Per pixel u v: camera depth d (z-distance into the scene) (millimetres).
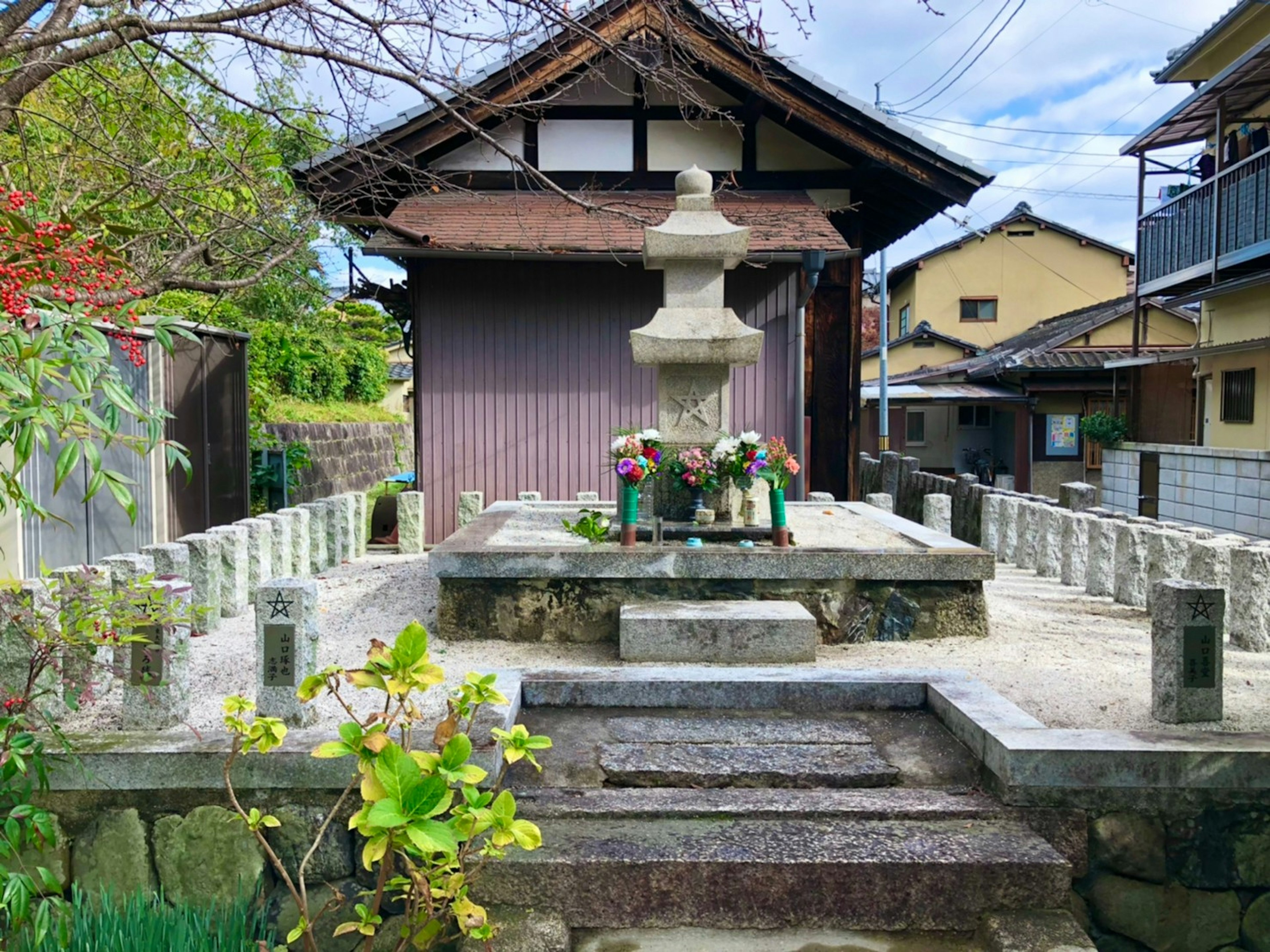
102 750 3514
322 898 3467
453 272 9789
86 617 3430
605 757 3895
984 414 23844
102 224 3170
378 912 2768
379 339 22234
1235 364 14266
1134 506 17312
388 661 2611
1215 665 3898
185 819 3514
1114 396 18375
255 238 6594
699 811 3521
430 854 2613
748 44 4844
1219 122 12672
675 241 6688
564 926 3129
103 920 3199
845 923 3178
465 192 6066
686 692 4461
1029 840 3320
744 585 5609
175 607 3549
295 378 17625
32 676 3377
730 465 6113
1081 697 4383
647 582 5617
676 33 4867
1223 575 5684
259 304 13734
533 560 5570
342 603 6625
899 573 5551
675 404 6840
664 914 3184
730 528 6336
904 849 3254
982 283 25969
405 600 6684
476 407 9883
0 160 4906
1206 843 3488
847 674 4555
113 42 4094
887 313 21844
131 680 3779
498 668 5008
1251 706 4133
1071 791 3504
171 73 7324
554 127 10234
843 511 7973
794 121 10055
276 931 3445
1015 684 4605
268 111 4602
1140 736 3617
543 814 3512
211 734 3701
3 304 2592
